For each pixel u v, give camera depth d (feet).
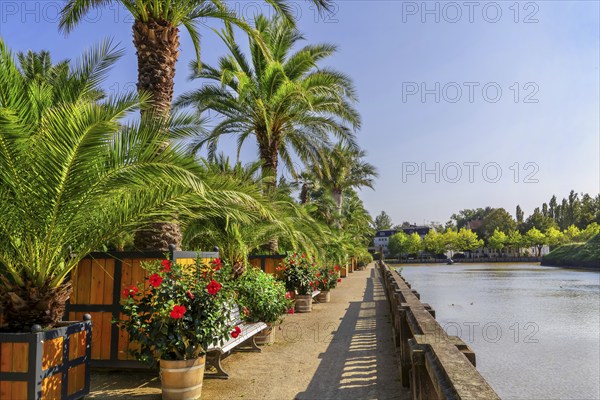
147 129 14.97
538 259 324.80
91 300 19.49
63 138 13.20
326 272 50.19
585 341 43.11
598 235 246.27
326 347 24.71
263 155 45.55
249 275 26.96
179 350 15.72
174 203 16.85
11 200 14.20
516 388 28.50
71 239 15.80
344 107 48.32
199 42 32.04
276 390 16.71
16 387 12.71
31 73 41.93
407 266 283.38
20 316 14.46
